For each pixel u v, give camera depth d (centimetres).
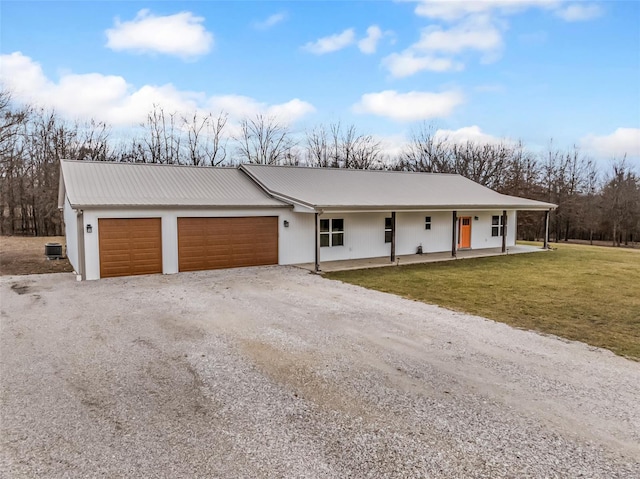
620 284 1120
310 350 595
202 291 1009
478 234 2011
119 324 723
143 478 305
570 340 647
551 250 1998
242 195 1463
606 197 3638
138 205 1195
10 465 319
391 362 550
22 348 597
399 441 360
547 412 414
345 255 1596
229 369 523
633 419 401
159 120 3284
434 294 988
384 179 1962
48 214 2814
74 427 379
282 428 381
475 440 362
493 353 586
